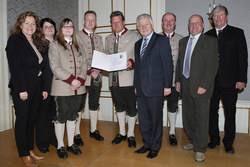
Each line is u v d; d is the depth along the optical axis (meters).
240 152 2.38
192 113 2.33
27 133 2.18
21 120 1.97
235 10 3.07
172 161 2.16
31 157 2.11
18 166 2.10
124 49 2.58
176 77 2.47
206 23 3.22
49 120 2.44
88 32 2.72
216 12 2.31
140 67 2.18
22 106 1.96
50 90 2.23
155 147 2.25
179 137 2.92
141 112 2.30
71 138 2.38
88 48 2.68
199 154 2.16
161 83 2.12
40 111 2.36
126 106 2.65
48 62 2.21
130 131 2.65
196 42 2.13
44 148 2.42
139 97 2.28
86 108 4.08
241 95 3.13
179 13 3.36
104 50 2.86
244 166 2.05
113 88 2.65
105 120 3.96
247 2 3.01
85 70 2.32
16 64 1.89
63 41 2.18
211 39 2.08
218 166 2.05
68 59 2.16
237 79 2.31
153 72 2.12
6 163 2.17
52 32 2.40
